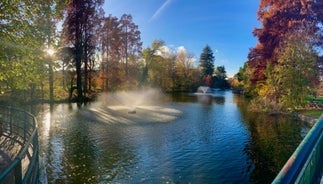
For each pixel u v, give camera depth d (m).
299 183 1.14
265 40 25.48
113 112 18.95
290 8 22.89
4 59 6.70
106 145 10.02
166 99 34.22
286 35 21.03
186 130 12.97
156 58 48.22
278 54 21.25
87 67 31.20
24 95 21.34
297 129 13.66
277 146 10.23
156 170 7.50
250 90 34.75
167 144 10.26
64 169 7.48
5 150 6.67
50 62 9.32
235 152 9.37
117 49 37.00
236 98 37.38
